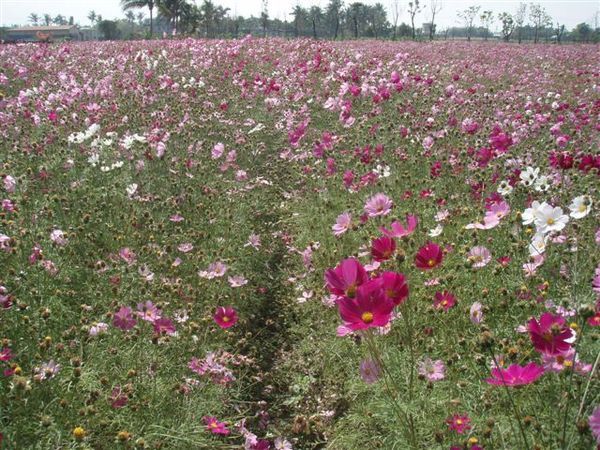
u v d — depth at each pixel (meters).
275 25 77.88
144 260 4.14
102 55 14.03
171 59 13.23
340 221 3.49
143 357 3.04
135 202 5.12
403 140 6.77
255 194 6.38
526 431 2.25
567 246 3.35
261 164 7.88
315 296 4.32
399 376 2.84
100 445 2.54
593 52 24.33
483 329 2.70
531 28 77.88
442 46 27.00
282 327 4.37
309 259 4.71
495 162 5.71
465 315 3.21
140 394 2.80
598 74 13.14
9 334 2.90
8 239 3.50
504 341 2.61
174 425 2.73
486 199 4.54
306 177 6.75
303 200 6.42
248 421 3.36
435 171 5.26
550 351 1.91
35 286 3.47
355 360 3.45
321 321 4.23
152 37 37.53
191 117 8.02
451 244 3.91
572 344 2.30
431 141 6.18
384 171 5.34
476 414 2.48
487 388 2.53
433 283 3.35
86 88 8.92
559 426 2.14
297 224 5.98
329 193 6.02
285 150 8.20
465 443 2.14
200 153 6.75
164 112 8.05
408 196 5.01
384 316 1.90
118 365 3.00
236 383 3.53
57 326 3.23
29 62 12.26
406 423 2.50
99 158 5.65
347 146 7.16
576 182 4.66
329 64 11.88
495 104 8.94
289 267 5.26
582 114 7.64
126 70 11.73
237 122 8.48
